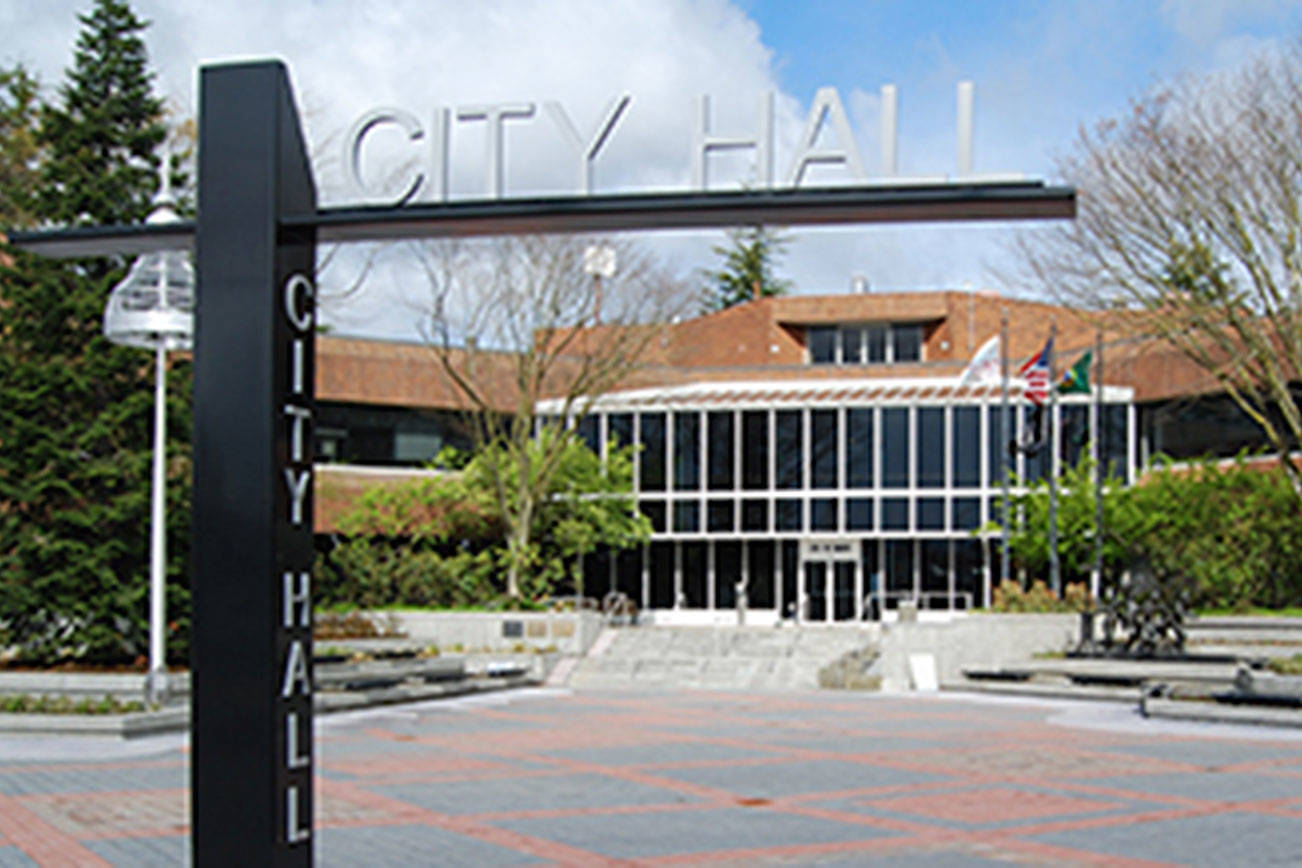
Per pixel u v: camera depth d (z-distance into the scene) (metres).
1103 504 34.75
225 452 6.90
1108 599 30.09
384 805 13.34
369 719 22.69
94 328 24.12
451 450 40.47
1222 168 26.78
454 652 33.47
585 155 7.21
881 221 7.12
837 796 14.13
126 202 24.77
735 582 45.03
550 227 7.34
